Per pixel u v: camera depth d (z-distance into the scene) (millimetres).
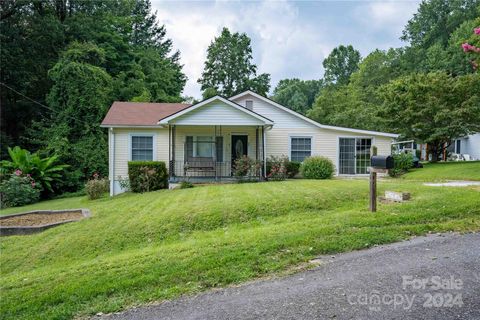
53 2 23969
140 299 3371
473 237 4695
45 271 4953
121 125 14484
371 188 6238
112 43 26000
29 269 5594
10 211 12125
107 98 19922
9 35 21281
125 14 31781
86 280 3945
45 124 19672
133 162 13539
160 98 27656
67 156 17922
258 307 2986
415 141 19859
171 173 13938
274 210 7191
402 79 20000
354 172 15625
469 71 27016
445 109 17562
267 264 4012
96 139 18688
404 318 2643
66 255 5996
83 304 3383
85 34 23828
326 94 31453
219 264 4059
